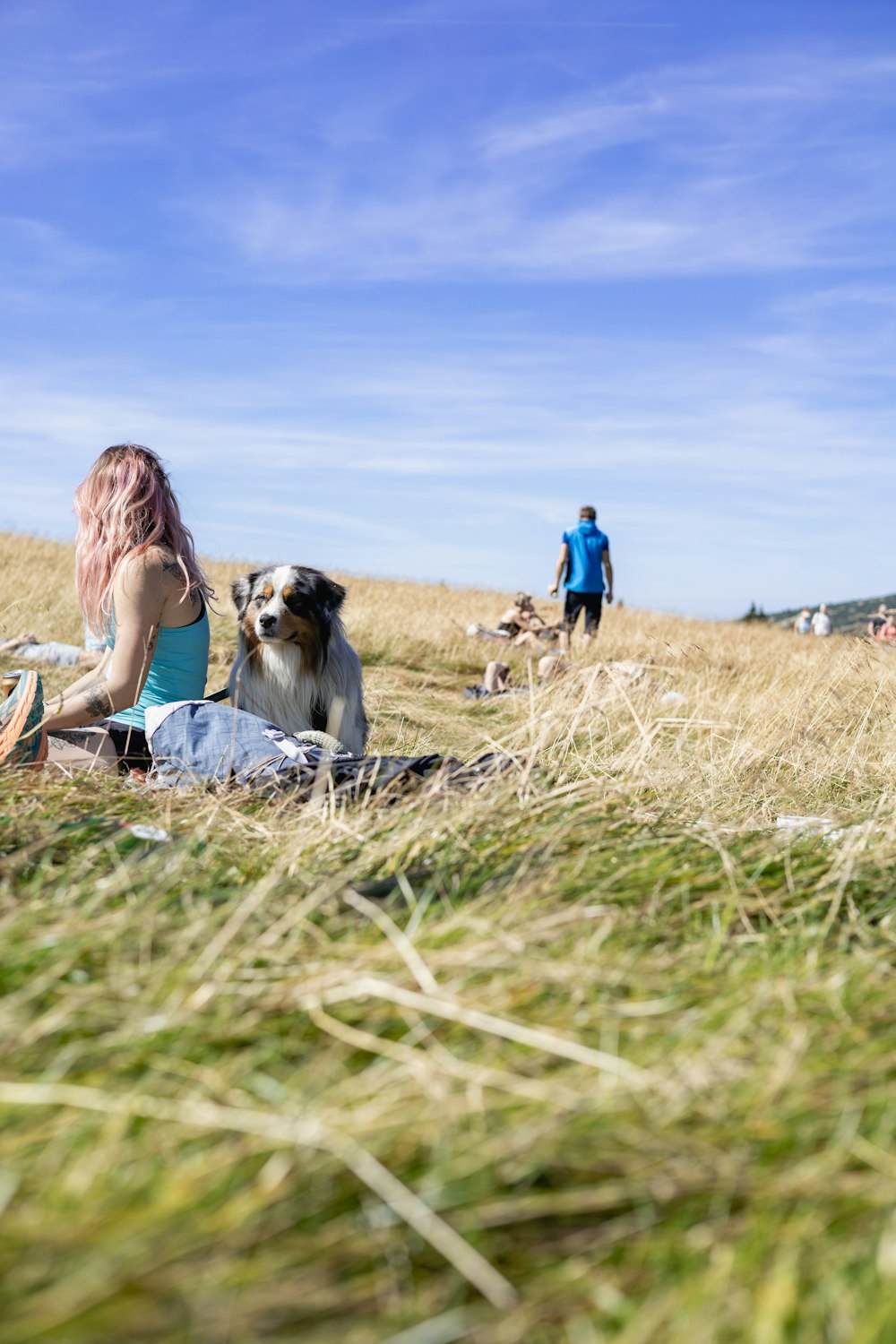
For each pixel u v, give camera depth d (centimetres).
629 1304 128
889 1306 123
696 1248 137
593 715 471
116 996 191
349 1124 155
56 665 953
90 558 435
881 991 222
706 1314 124
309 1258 132
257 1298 123
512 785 344
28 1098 157
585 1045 189
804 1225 139
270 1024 187
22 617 1202
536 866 289
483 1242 138
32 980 191
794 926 269
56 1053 173
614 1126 159
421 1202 142
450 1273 134
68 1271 124
